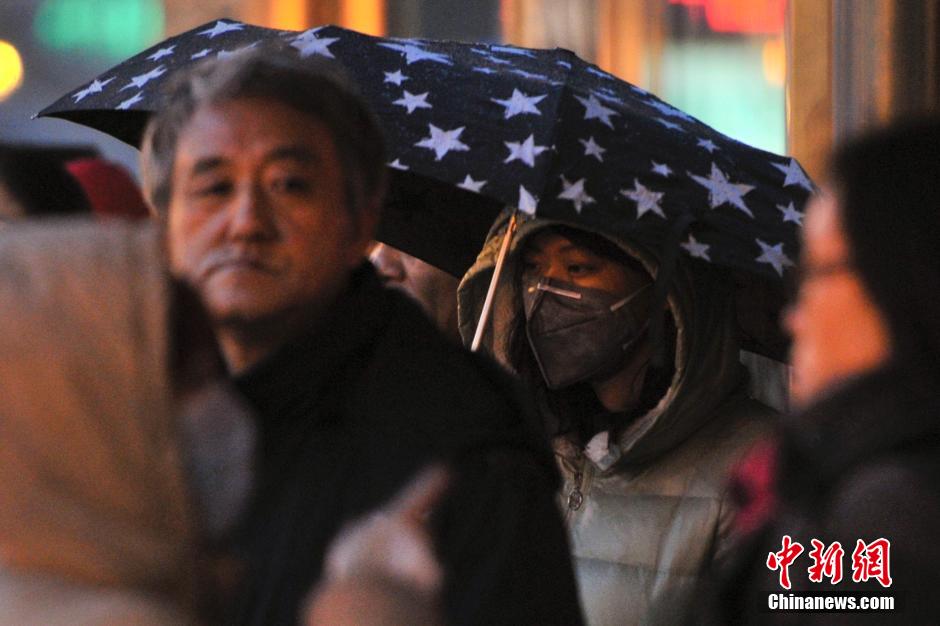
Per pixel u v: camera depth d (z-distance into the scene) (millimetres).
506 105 9320
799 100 13633
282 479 5594
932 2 13055
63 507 3939
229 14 27266
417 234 11250
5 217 8148
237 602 5383
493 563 5488
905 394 4836
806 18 13516
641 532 9016
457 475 5586
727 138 10375
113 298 4027
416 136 9172
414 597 4363
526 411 5957
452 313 11477
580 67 10320
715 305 9344
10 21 29859
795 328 5398
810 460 4980
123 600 3936
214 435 4473
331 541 5414
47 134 29797
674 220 9156
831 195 5141
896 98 13086
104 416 3969
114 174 9461
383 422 5672
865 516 4707
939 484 4668
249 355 5918
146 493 4000
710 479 8984
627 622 8922
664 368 9344
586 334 9172
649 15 27000
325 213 5898
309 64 6086
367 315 5906
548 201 8922
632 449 9039
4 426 3936
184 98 6039
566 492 9375
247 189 5840
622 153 9312
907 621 4590
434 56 9750
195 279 5867
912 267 4875
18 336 3959
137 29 29719
